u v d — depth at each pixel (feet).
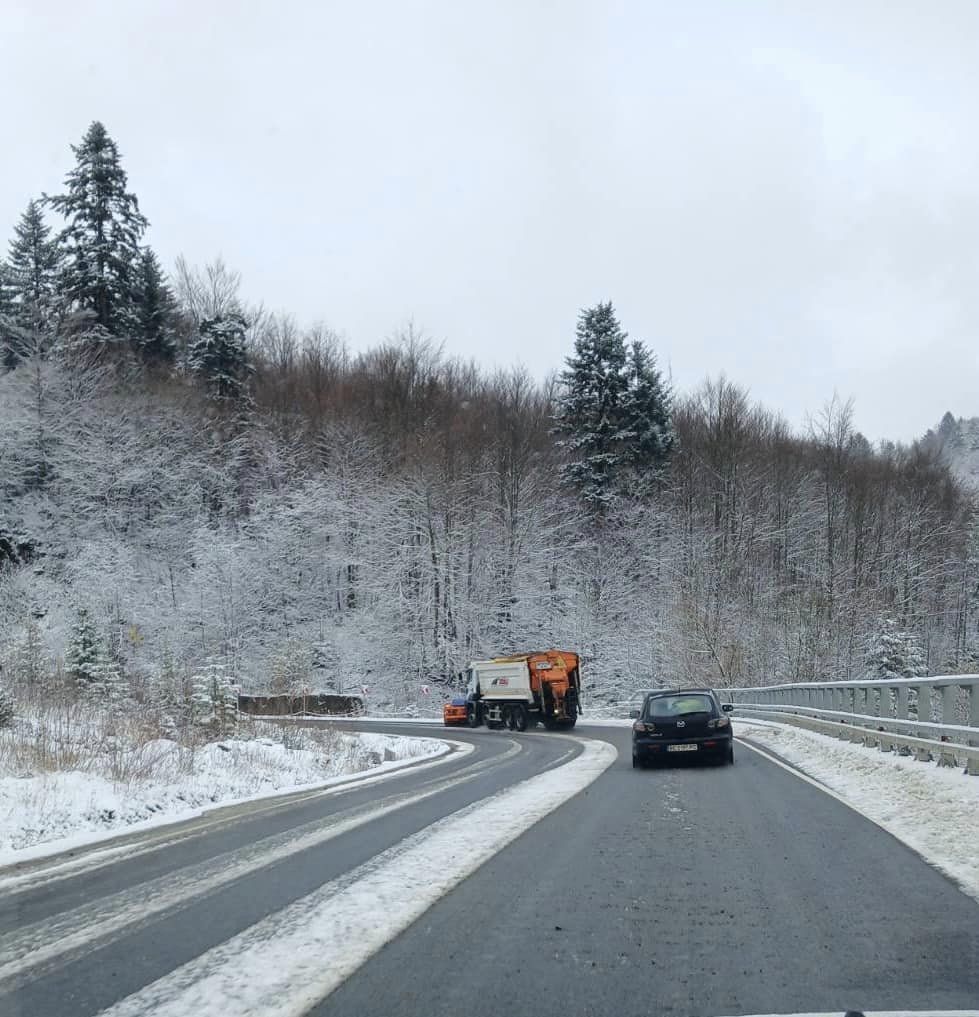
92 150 182.09
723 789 47.55
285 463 186.80
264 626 167.63
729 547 183.42
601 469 193.47
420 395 216.13
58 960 19.21
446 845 31.48
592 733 119.34
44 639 110.73
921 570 194.49
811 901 23.22
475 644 175.94
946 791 41.14
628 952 19.11
